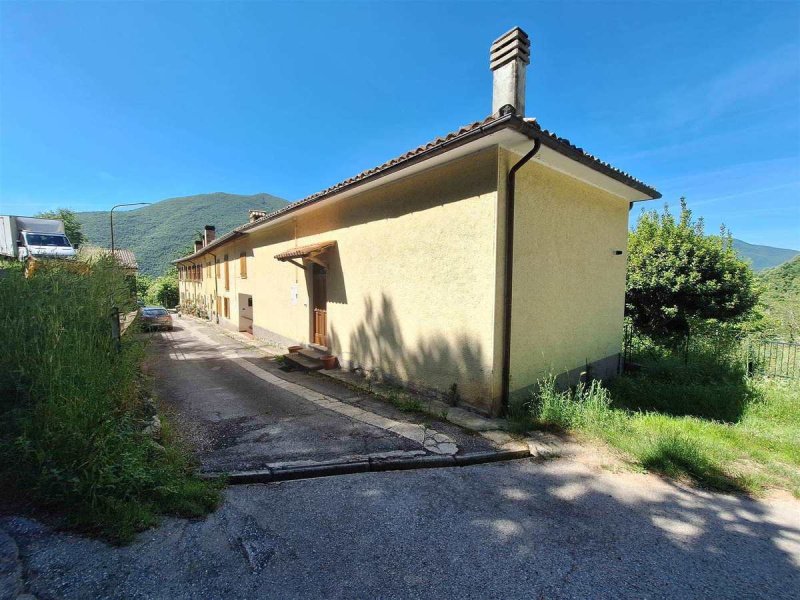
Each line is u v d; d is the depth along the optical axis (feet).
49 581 6.42
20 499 8.43
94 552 7.26
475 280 17.19
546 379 19.57
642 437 14.17
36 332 11.12
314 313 32.86
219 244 59.16
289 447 13.58
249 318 52.54
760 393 21.11
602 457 13.16
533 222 18.29
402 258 21.36
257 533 8.67
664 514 9.78
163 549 7.70
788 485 11.28
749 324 40.68
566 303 21.04
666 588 7.19
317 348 31.78
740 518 9.64
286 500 10.27
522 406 17.61
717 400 20.16
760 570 7.73
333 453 13.05
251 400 20.13
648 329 37.06
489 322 16.63
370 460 12.50
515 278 17.40
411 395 20.56
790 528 9.25
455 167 17.94
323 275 30.99
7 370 10.01
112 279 17.84
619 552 8.25
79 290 14.89
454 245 18.16
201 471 11.46
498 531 8.98
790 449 13.60
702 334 32.40
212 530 8.61
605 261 24.53
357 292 25.46
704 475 11.63
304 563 7.70
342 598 6.79
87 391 9.98
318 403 19.48
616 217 25.40
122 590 6.50
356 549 8.22
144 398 18.61
